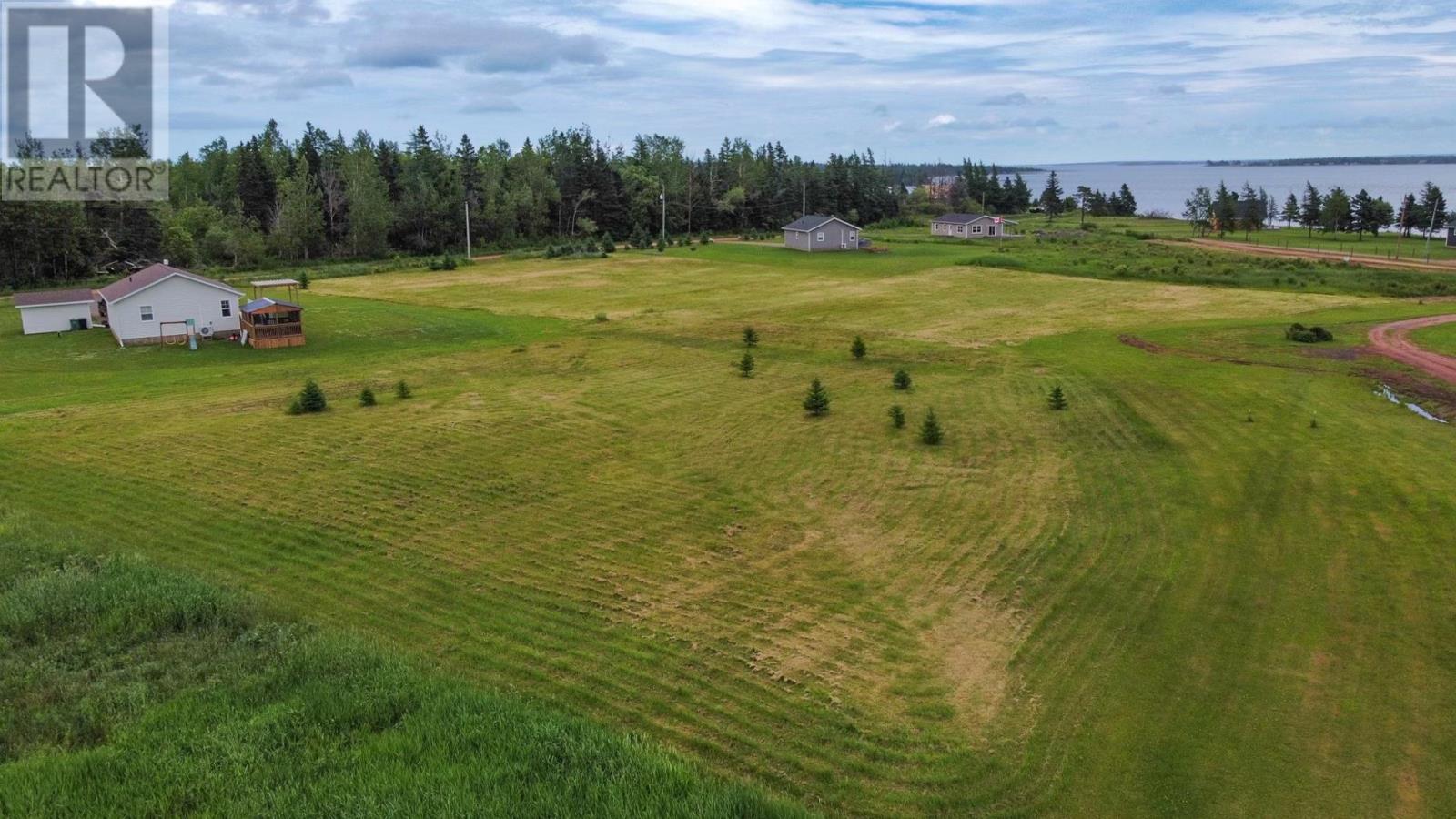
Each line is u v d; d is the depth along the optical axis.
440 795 12.12
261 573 20.25
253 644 16.66
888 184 170.12
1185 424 30.45
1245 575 19.08
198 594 18.23
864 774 13.16
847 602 18.52
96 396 37.31
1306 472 25.12
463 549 21.41
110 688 15.00
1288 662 15.77
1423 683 15.04
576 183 134.75
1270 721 14.15
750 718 14.52
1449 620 17.00
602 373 40.84
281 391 37.84
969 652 16.47
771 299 64.50
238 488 25.56
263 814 11.84
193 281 50.56
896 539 21.69
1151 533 21.42
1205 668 15.66
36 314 52.78
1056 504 23.53
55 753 13.19
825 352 45.06
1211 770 13.07
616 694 15.26
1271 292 62.44
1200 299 59.75
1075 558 20.25
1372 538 20.70
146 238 92.38
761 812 11.80
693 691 15.32
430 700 14.59
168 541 22.00
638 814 11.76
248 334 49.12
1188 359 41.19
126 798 12.09
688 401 35.31
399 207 116.12
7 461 27.94
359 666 15.65
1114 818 12.22
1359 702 14.59
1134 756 13.41
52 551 20.83
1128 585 18.81
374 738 13.56
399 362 44.09
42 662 15.86
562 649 16.78
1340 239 117.38
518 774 12.66
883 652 16.52
